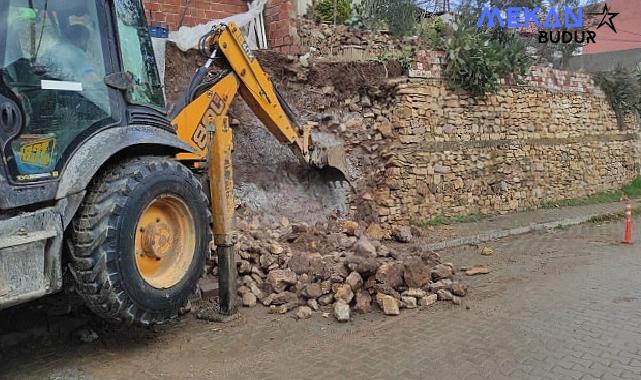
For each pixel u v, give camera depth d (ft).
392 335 17.46
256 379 14.40
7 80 12.65
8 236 12.29
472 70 36.17
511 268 26.45
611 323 18.56
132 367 15.01
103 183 14.19
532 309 20.04
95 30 14.66
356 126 33.01
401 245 29.66
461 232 33.24
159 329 17.70
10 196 12.47
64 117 13.73
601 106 50.55
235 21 30.68
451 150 36.11
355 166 32.73
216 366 15.14
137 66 16.07
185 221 16.10
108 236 13.62
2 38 12.67
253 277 20.93
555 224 37.78
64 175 13.50
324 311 19.36
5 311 16.37
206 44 21.76
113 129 14.80
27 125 12.95
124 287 13.93
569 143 46.44
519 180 41.39
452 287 21.33
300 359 15.65
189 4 30.19
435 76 35.22
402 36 37.55
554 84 45.03
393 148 33.19
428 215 34.83
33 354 15.80
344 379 14.38
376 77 33.68
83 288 13.75
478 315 19.34
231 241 18.54
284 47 32.17
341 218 31.19
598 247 31.68
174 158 17.10
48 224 13.02
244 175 28.68
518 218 38.50
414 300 20.04
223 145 18.19
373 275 20.48
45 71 13.42
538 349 16.35
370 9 39.24
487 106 38.50
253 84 23.02
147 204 14.62
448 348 16.43
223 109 21.27
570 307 20.29
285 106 25.63
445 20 43.06
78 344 16.51
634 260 28.27
